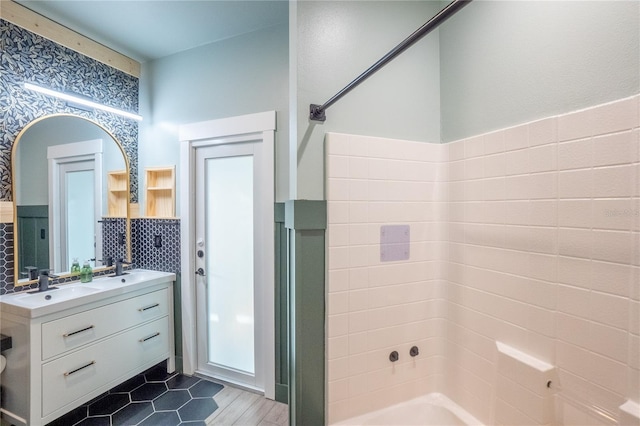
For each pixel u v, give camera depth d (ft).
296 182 4.61
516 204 4.04
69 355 5.78
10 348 5.49
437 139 5.39
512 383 3.95
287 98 6.95
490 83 4.45
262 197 7.11
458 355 4.99
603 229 3.17
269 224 6.97
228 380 7.60
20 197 6.36
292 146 4.85
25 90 6.42
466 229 4.83
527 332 3.90
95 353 6.23
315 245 4.64
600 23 3.22
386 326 5.00
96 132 7.81
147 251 8.51
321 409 4.67
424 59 5.33
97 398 6.89
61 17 6.72
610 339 3.11
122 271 8.10
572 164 3.44
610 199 3.11
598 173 3.21
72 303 5.78
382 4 5.12
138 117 8.27
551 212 3.64
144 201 8.60
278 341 6.95
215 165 7.86
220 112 7.63
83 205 7.52
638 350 2.91
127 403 6.73
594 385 3.23
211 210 7.92
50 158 6.86
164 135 8.39
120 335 6.74
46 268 6.81
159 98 8.46
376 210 4.92
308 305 4.61
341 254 4.72
